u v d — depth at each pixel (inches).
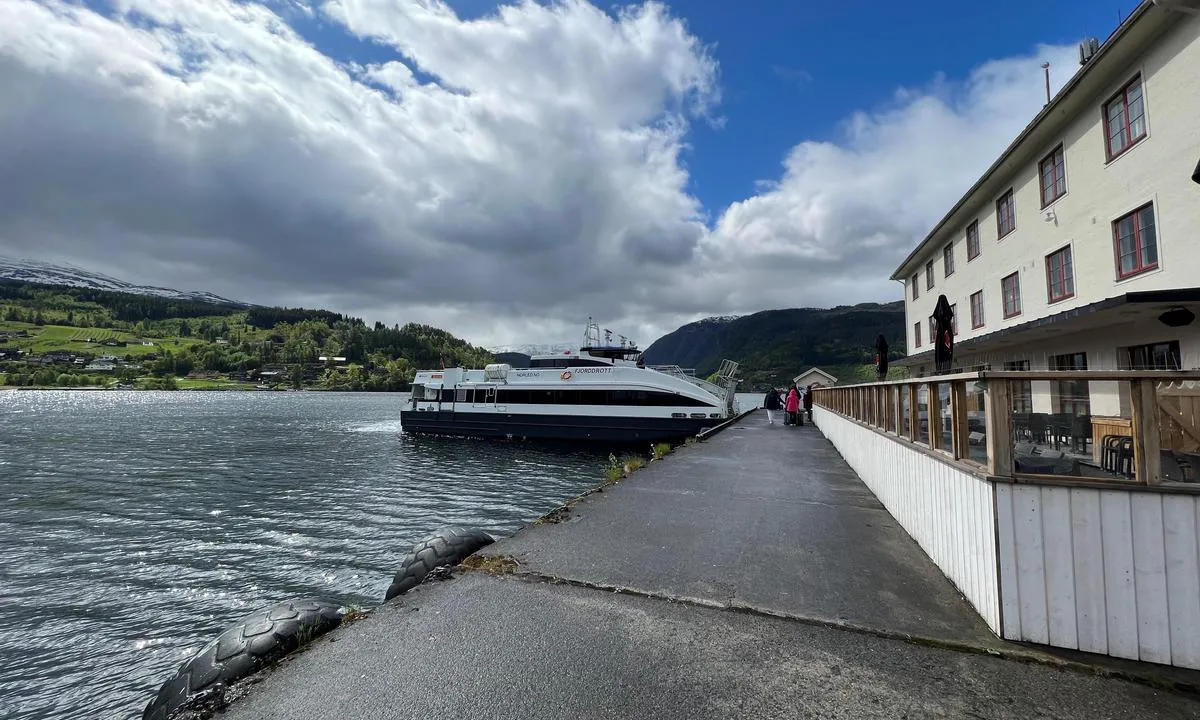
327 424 1836.9
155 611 333.4
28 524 539.2
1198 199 383.6
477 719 89.8
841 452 438.9
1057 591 113.6
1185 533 106.0
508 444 1127.6
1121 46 426.6
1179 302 345.4
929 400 175.6
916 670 105.7
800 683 101.0
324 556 434.9
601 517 225.9
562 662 108.1
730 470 358.9
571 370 1063.6
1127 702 94.8
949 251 846.5
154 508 610.5
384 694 97.0
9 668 268.7
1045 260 565.3
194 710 93.0
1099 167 478.9
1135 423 110.7
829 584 150.4
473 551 176.7
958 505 143.9
